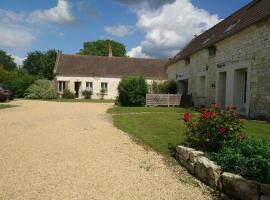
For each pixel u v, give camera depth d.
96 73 36.41
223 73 17.28
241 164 4.44
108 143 7.54
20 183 4.65
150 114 14.38
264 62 12.26
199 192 4.48
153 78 37.12
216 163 4.83
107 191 4.42
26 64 52.88
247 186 4.05
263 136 7.77
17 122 11.11
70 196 4.20
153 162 5.92
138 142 7.68
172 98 22.09
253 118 12.95
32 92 31.48
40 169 5.34
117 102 23.22
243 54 14.13
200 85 20.77
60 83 36.16
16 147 6.97
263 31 12.33
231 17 19.36
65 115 13.91
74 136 8.43
